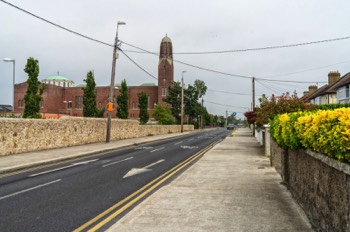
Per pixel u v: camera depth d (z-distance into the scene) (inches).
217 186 398.3
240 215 270.2
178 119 3954.2
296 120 280.8
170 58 4399.6
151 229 235.5
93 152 874.8
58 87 4485.7
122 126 1489.9
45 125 900.0
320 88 2413.9
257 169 550.9
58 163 673.0
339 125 173.5
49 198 355.9
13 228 253.3
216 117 6707.7
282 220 255.1
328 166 200.7
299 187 299.9
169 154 877.2
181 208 294.0
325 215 206.8
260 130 1154.7
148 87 4458.7
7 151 755.4
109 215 289.6
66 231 246.1
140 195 372.2
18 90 4320.9
